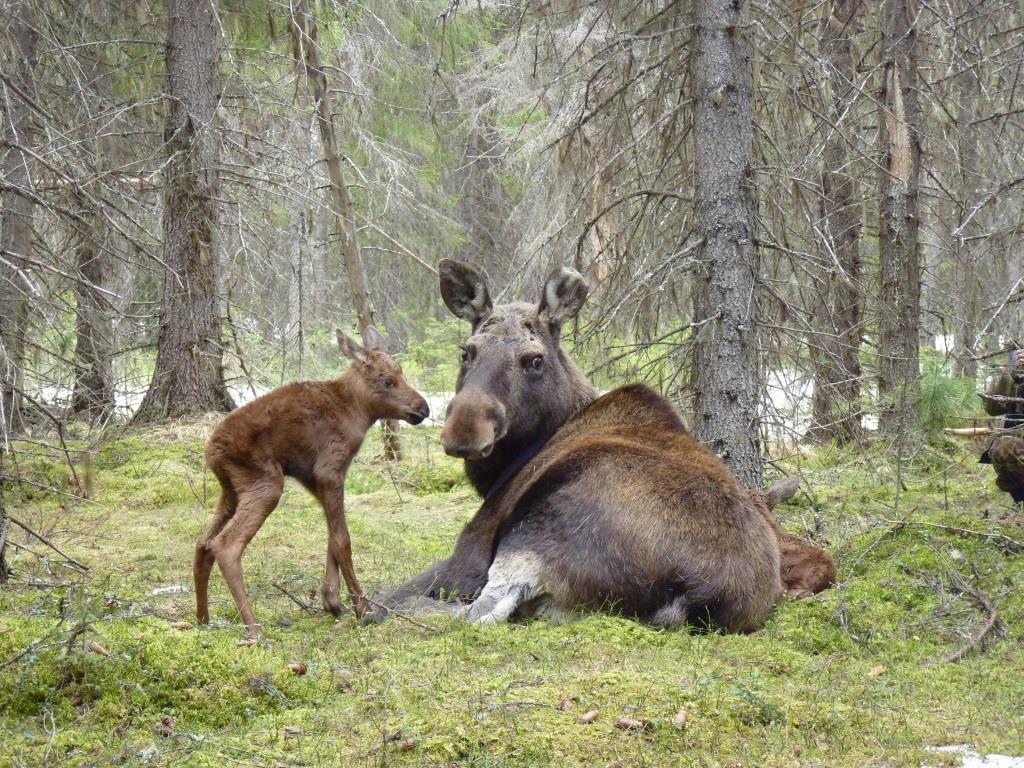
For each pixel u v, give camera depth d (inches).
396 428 681.6
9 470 520.1
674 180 473.7
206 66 664.4
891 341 568.4
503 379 313.1
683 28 437.4
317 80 653.9
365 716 220.7
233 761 199.3
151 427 645.3
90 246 477.4
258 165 702.5
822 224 502.3
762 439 448.5
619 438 308.2
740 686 230.5
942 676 264.1
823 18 550.6
